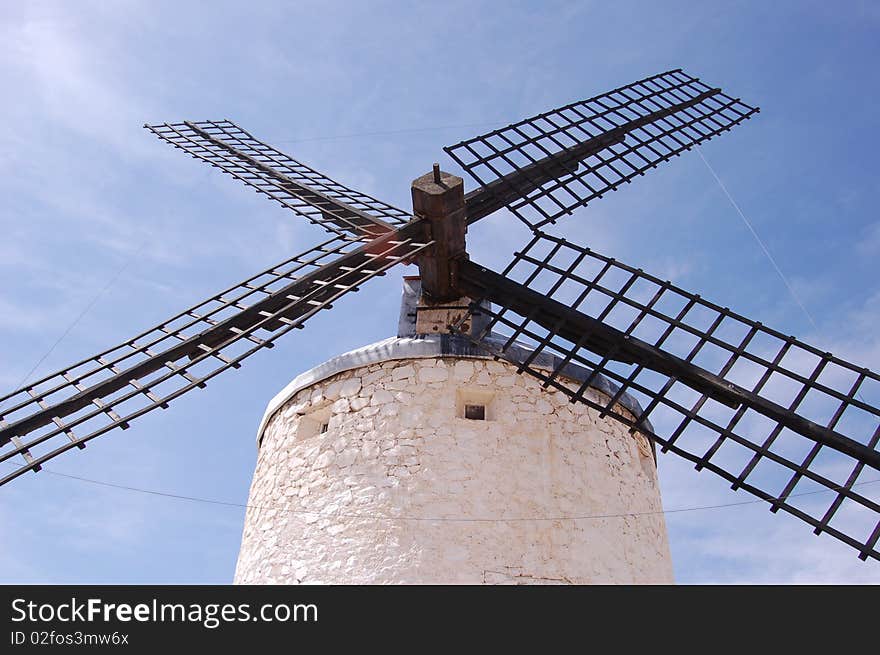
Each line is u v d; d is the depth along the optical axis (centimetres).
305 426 791
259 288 762
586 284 776
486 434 723
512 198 854
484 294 807
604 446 761
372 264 750
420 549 663
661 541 768
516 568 661
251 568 729
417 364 760
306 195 991
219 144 1109
